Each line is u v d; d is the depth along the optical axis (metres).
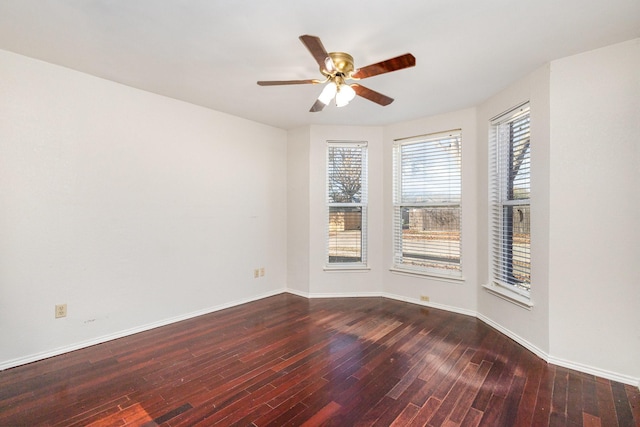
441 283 3.94
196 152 3.64
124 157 3.08
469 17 1.98
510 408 2.00
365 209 4.52
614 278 2.33
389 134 4.38
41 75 2.59
